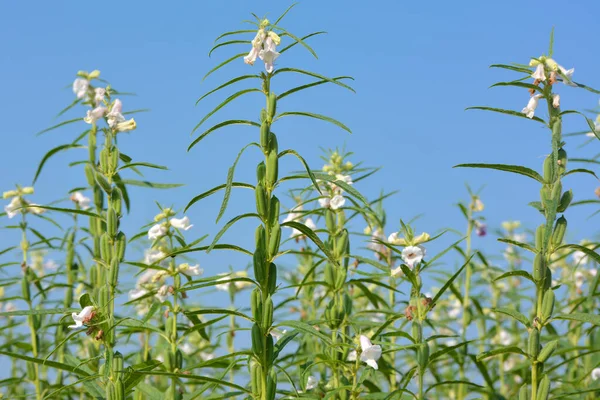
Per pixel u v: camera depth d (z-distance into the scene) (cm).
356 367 184
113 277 185
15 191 215
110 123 194
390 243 190
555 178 176
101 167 192
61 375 215
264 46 176
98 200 211
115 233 187
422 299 186
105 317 182
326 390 193
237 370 213
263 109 176
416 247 188
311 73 175
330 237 197
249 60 177
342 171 204
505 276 177
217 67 177
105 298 183
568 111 177
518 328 232
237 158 171
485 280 226
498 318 227
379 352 183
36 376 209
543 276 176
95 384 186
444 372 255
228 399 189
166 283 194
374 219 209
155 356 214
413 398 186
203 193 174
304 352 210
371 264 193
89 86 213
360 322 191
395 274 190
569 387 207
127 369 181
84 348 226
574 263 230
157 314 218
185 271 193
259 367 175
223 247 175
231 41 178
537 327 176
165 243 198
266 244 175
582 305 213
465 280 221
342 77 177
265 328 175
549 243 177
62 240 217
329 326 195
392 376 205
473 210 220
